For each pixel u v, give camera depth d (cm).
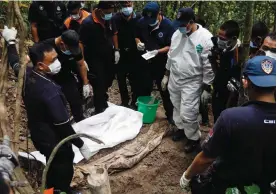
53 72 312
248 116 229
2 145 226
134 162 429
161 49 470
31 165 388
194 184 284
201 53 411
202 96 423
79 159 410
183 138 480
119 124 469
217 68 407
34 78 306
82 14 521
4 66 297
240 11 664
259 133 229
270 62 232
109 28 468
